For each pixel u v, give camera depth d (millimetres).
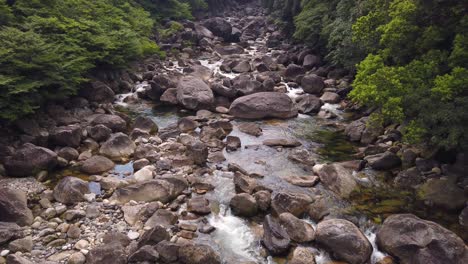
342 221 10078
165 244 9203
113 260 8812
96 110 19172
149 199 11602
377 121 14953
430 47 13969
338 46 23781
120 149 15062
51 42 18016
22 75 15453
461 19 12578
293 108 20016
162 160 14195
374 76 12773
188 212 11211
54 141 15094
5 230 9555
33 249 9336
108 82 22500
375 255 9562
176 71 26469
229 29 42125
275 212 11219
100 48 21312
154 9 40500
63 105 18266
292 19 38781
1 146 13562
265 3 61875
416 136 11672
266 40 41531
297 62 30172
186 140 16219
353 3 23516
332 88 23344
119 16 28172
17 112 14469
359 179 13172
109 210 11109
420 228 9297
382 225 10039
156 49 29406
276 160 14883
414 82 12586
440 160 13094
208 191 12422
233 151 15656
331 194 12258
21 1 20031
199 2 52938
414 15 14008
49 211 10773
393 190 12469
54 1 21609
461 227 10453
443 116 10938
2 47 14922
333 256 9508
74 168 13758
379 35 16500
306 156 14938
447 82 11172
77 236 9906
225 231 10453
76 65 17938
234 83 22844
